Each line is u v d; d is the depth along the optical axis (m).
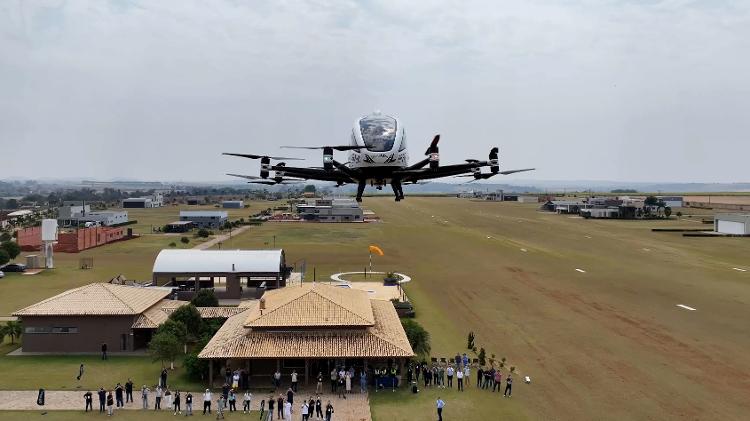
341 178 58.22
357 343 53.44
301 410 46.34
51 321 62.12
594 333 70.88
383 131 54.09
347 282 99.88
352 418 45.62
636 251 139.75
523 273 111.50
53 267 115.19
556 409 48.53
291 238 166.25
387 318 61.66
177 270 86.12
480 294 92.88
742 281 102.88
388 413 46.81
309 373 54.50
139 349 63.09
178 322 61.31
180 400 48.62
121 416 45.28
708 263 122.00
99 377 54.44
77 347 62.00
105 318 62.19
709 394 52.12
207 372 53.72
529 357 61.88
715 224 180.75
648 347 65.50
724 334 70.50
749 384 54.47
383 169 54.00
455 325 74.06
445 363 58.66
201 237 168.50
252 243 154.62
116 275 106.19
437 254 135.75
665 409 48.81
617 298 90.00
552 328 73.00
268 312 56.84
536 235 173.50
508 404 49.34
